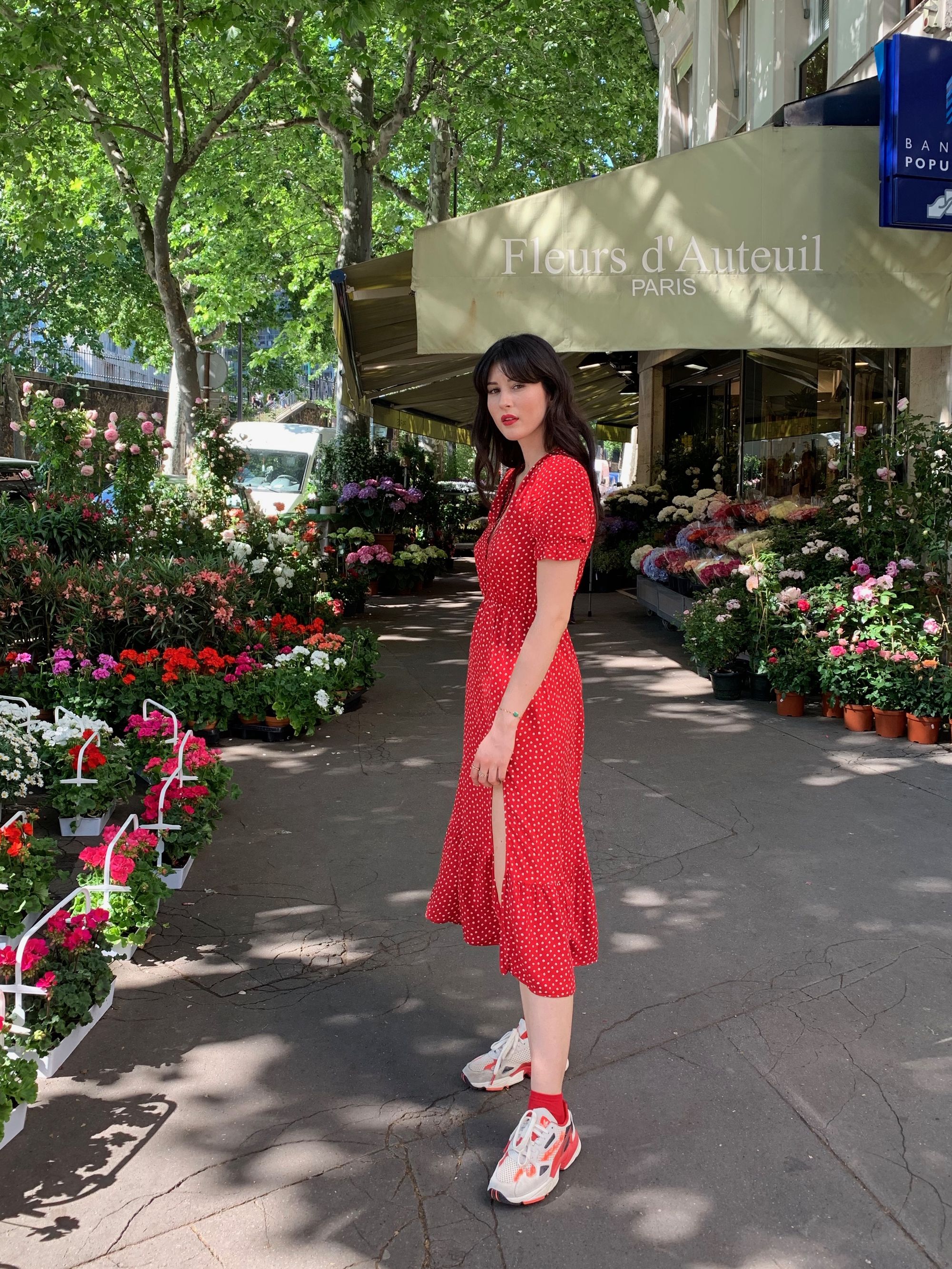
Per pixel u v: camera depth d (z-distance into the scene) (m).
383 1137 2.73
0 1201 2.50
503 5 16.19
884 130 6.41
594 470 2.61
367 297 7.98
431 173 20.66
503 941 2.57
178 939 3.89
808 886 4.30
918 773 5.84
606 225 6.75
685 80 14.62
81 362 37.41
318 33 15.98
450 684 8.59
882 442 7.45
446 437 18.98
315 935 3.93
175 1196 2.51
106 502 9.40
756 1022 3.25
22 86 12.65
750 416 12.45
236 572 7.83
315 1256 2.31
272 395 43.66
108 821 5.10
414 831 5.05
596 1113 2.80
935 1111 2.79
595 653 10.04
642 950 3.76
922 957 3.66
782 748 6.41
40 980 3.06
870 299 6.77
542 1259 2.29
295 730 6.75
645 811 5.26
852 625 7.17
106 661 6.76
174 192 14.22
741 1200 2.47
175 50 13.58
